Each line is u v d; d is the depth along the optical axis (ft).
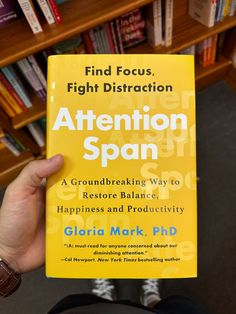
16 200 2.20
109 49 4.10
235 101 5.41
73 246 1.73
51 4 3.06
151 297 4.09
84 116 1.67
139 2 3.25
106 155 1.69
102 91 1.66
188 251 1.73
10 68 3.60
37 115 4.17
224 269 4.40
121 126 1.67
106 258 1.74
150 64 1.65
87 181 1.70
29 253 2.47
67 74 1.65
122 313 2.41
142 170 1.69
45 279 4.48
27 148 4.68
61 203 1.71
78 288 4.43
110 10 3.24
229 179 4.90
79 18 3.25
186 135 1.68
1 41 3.26
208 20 4.17
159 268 1.74
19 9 3.27
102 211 1.71
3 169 4.82
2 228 2.29
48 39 3.20
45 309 4.37
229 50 5.05
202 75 5.12
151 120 1.67
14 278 2.47
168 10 3.78
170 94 1.66
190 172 1.69
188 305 2.99
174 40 4.31
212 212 4.72
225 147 5.10
